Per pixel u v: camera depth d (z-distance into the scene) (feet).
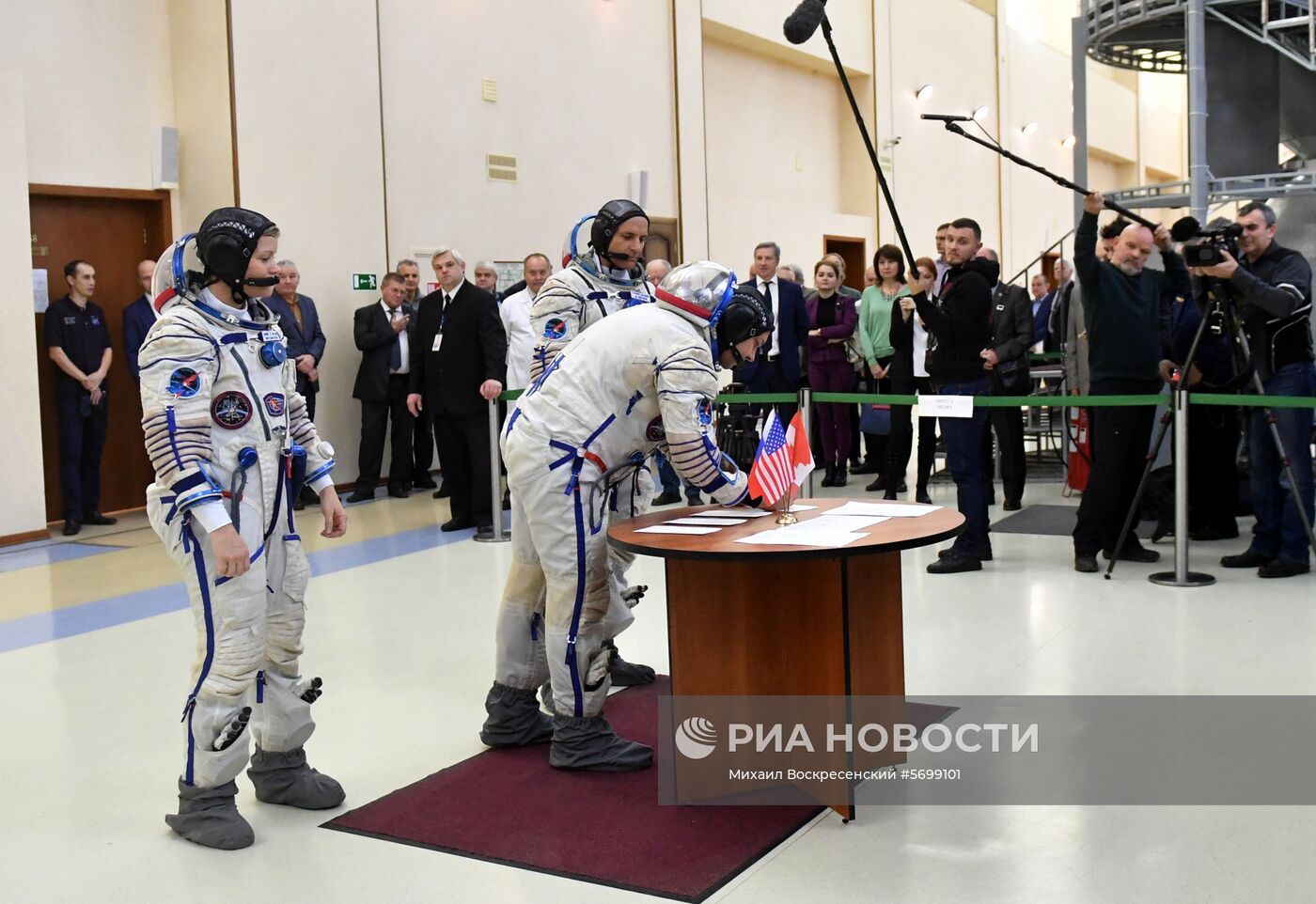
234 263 8.55
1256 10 22.88
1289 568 16.34
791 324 24.50
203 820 8.89
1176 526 16.07
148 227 25.63
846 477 27.14
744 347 9.83
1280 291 15.20
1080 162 26.25
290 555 9.26
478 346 21.34
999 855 8.18
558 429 9.55
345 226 27.02
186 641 14.83
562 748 10.12
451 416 21.91
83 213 24.48
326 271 26.68
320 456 9.75
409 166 28.53
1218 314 16.26
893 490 24.08
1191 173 21.90
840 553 8.05
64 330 22.98
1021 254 60.75
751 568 9.08
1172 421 16.81
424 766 10.39
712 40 39.78
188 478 8.29
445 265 22.38
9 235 21.79
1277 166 23.52
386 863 8.43
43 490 22.43
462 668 13.32
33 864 8.63
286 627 9.31
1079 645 13.32
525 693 10.75
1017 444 23.17
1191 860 8.01
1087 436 24.14
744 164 41.60
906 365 23.84
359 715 11.78
